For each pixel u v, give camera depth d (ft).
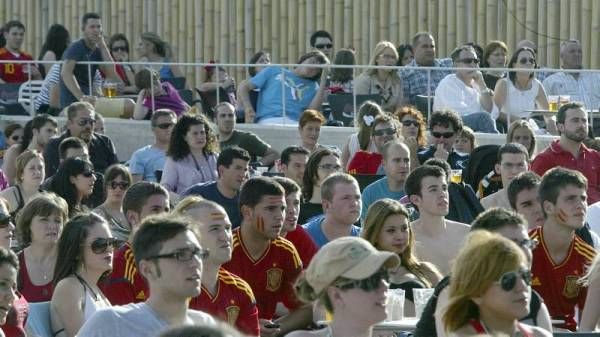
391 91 106.73
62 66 114.73
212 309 53.78
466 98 103.60
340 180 66.03
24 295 62.64
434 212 64.95
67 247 55.52
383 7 134.21
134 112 112.57
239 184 73.82
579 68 108.17
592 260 58.90
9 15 152.66
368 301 43.60
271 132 107.34
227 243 53.62
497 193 76.64
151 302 45.98
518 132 86.58
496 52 108.99
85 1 149.38
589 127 103.50
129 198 63.16
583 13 125.80
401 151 77.66
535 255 60.29
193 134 85.51
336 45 136.77
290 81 108.47
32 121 99.71
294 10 138.82
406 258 59.88
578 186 59.72
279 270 60.44
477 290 42.98
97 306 55.52
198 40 143.95
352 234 66.64
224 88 117.29
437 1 131.85
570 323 60.64
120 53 122.31
